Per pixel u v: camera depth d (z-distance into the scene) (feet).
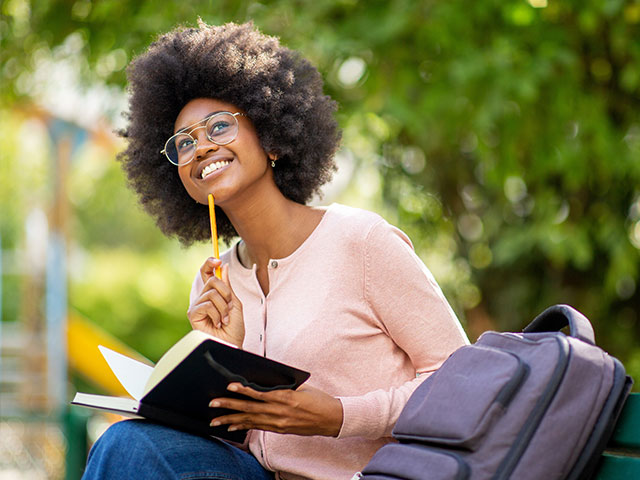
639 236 14.26
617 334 14.85
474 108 12.72
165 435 5.65
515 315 15.61
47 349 26.08
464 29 12.82
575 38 13.34
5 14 15.16
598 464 5.20
